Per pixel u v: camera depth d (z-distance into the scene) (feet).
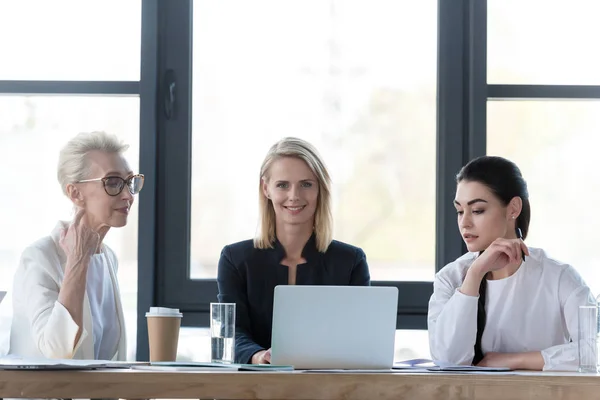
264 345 11.02
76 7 13.64
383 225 13.51
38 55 13.57
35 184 13.55
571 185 13.42
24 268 10.10
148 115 13.35
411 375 6.75
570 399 6.78
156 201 13.46
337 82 13.66
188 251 13.46
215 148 13.61
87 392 6.63
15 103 13.61
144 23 13.41
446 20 13.46
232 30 13.69
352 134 13.61
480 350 10.02
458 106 13.37
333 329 7.74
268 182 11.25
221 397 6.65
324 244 11.23
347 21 13.69
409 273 13.43
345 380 6.71
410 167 13.53
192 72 13.62
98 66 13.57
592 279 13.30
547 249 13.38
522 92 13.37
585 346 7.66
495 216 10.22
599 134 13.48
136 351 13.16
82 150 10.61
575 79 13.47
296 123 13.64
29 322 9.93
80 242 9.46
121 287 13.25
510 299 10.01
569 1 13.51
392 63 13.64
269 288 11.08
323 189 11.22
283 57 13.69
